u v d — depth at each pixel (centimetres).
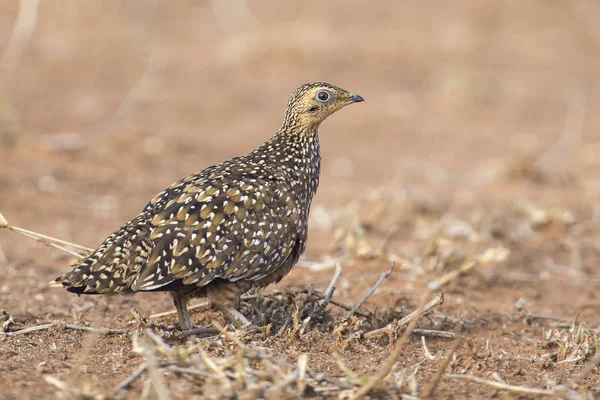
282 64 4206
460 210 2425
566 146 3253
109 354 1242
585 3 5222
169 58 4247
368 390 1057
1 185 2375
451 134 3409
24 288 1638
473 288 1795
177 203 1278
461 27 4956
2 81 3656
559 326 1551
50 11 4756
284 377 1080
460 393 1145
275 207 1338
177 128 3253
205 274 1266
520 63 4428
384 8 5353
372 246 2034
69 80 3800
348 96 1486
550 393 1124
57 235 2025
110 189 2480
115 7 4981
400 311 1447
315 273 1833
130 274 1224
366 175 2856
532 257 2080
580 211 2478
